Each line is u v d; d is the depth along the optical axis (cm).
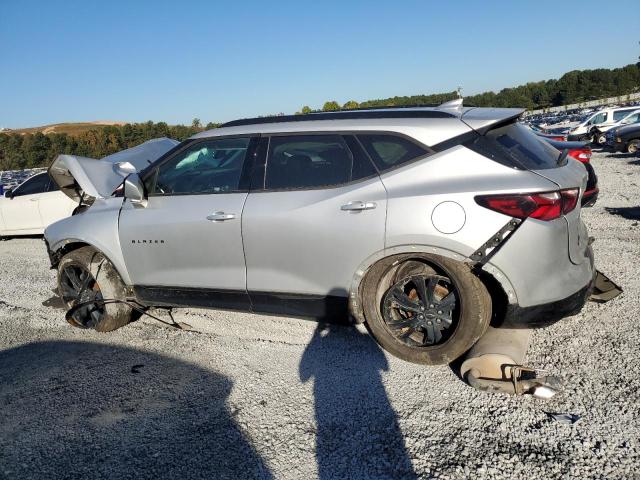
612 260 536
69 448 283
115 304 434
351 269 335
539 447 254
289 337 405
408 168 323
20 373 380
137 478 254
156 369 370
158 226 395
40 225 945
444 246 304
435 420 282
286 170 360
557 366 327
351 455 260
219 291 385
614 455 244
